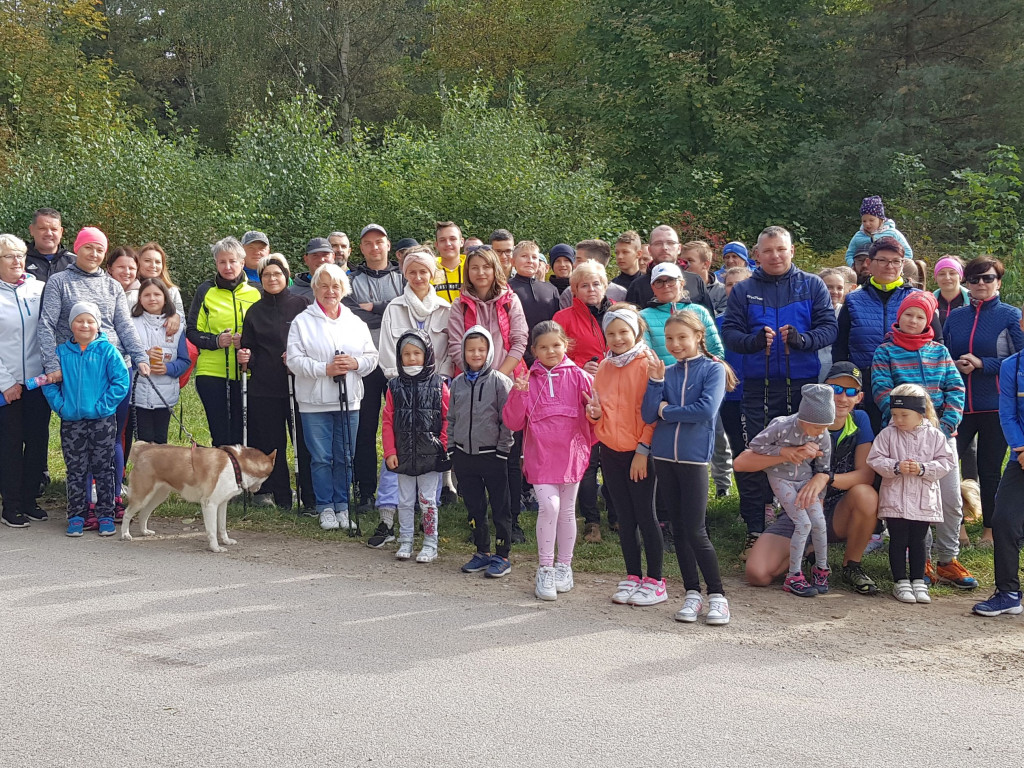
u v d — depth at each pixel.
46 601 5.17
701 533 5.16
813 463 5.68
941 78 19.44
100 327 6.87
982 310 6.63
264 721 3.72
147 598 5.26
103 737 3.57
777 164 21.84
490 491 5.92
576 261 7.77
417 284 6.82
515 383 5.55
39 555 6.11
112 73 35.03
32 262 7.46
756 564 5.79
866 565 6.16
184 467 6.30
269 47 31.97
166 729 3.65
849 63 21.42
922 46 20.91
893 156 19.62
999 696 4.13
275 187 16.98
